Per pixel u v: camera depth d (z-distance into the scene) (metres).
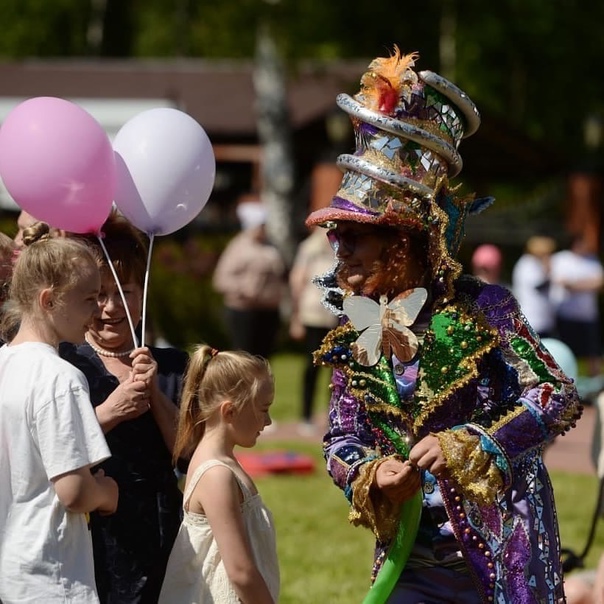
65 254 9.78
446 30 71.62
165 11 77.06
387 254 10.25
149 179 11.62
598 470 14.25
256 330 33.41
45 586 9.48
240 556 10.41
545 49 75.56
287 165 58.59
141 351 10.82
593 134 65.62
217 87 77.31
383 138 10.10
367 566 18.89
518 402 9.86
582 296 42.75
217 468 10.57
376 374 10.28
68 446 9.45
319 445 29.16
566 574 15.31
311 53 60.00
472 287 10.21
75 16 96.31
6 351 9.86
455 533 9.94
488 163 63.81
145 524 10.91
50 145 11.03
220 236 51.72
